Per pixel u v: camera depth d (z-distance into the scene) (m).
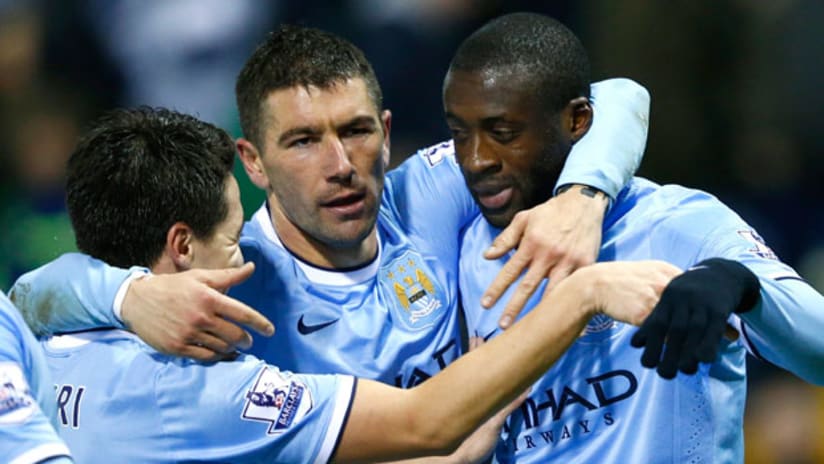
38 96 29.67
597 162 13.83
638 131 14.66
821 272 27.83
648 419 13.95
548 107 13.95
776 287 12.51
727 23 28.69
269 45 14.42
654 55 28.84
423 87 30.06
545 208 13.31
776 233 28.34
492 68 13.85
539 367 12.41
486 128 13.97
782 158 28.91
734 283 11.74
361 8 30.61
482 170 14.10
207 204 13.60
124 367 13.10
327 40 14.33
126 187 13.48
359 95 14.20
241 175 24.05
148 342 12.77
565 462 14.37
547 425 14.45
